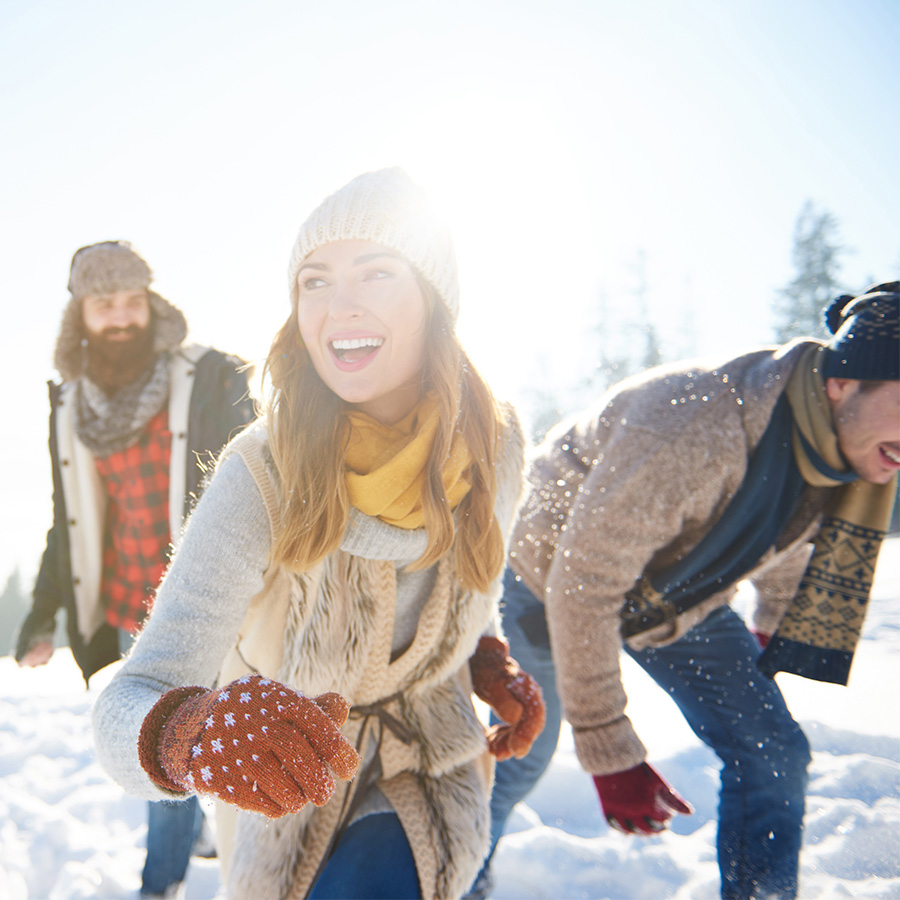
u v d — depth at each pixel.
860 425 1.50
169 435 2.39
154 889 1.99
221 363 2.42
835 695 3.07
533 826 2.40
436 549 1.11
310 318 1.05
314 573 1.08
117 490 2.46
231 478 1.03
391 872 1.04
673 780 2.61
